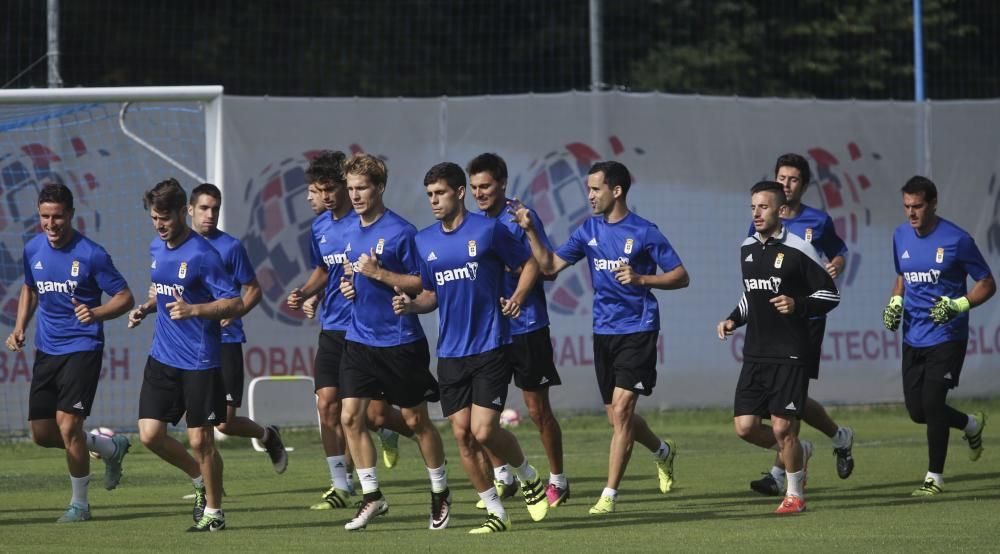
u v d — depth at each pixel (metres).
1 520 30.91
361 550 25.39
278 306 53.72
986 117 60.69
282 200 53.84
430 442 28.64
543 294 33.16
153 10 81.56
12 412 51.56
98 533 28.31
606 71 86.94
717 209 57.56
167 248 28.86
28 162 52.22
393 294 28.28
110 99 47.00
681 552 24.89
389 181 54.47
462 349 27.64
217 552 25.33
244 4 84.06
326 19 84.00
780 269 30.36
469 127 55.22
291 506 33.31
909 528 27.98
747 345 31.27
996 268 60.53
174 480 39.69
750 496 34.25
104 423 52.03
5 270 51.81
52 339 30.98
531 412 32.88
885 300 59.56
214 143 49.16
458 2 86.56
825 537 26.73
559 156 55.94
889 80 92.94
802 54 91.06
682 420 56.47
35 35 77.94
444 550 25.30
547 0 88.06
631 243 31.78
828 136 59.09
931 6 93.19
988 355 60.28
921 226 34.78
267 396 53.53
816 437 52.41
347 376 28.61
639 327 31.64
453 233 27.61
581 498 34.28
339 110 54.38
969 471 39.47
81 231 52.50
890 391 59.56
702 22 89.31
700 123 57.47
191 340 28.59
